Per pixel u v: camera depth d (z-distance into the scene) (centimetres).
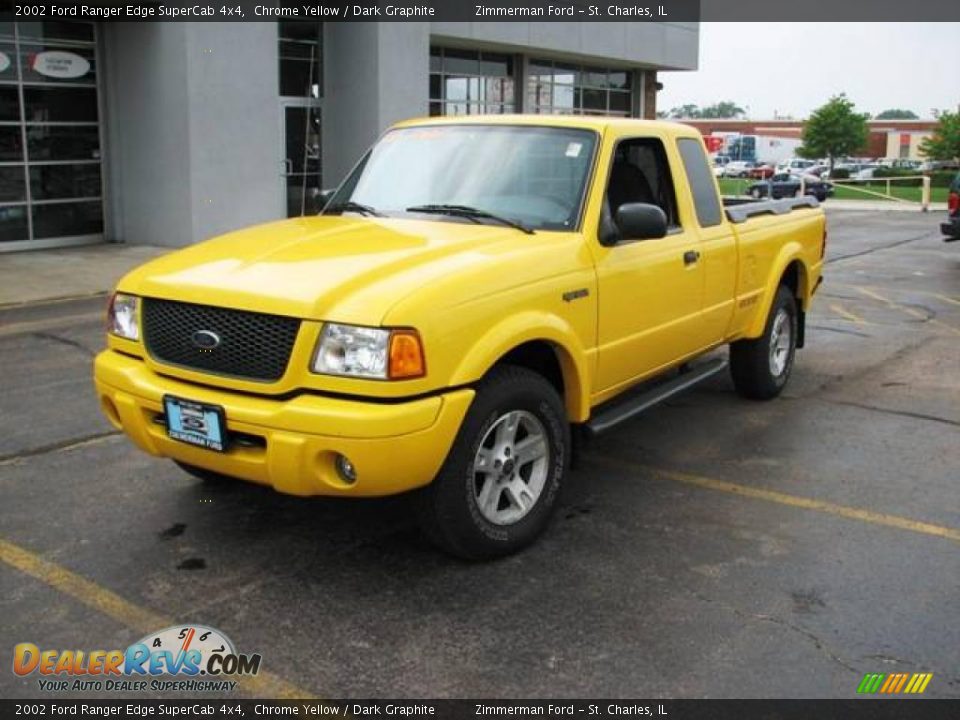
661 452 598
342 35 1947
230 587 416
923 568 436
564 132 524
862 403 712
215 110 1616
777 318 706
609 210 507
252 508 502
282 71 1931
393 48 1920
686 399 722
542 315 443
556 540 465
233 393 405
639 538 468
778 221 701
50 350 877
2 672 352
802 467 571
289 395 393
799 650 366
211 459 413
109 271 1376
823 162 7644
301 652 365
